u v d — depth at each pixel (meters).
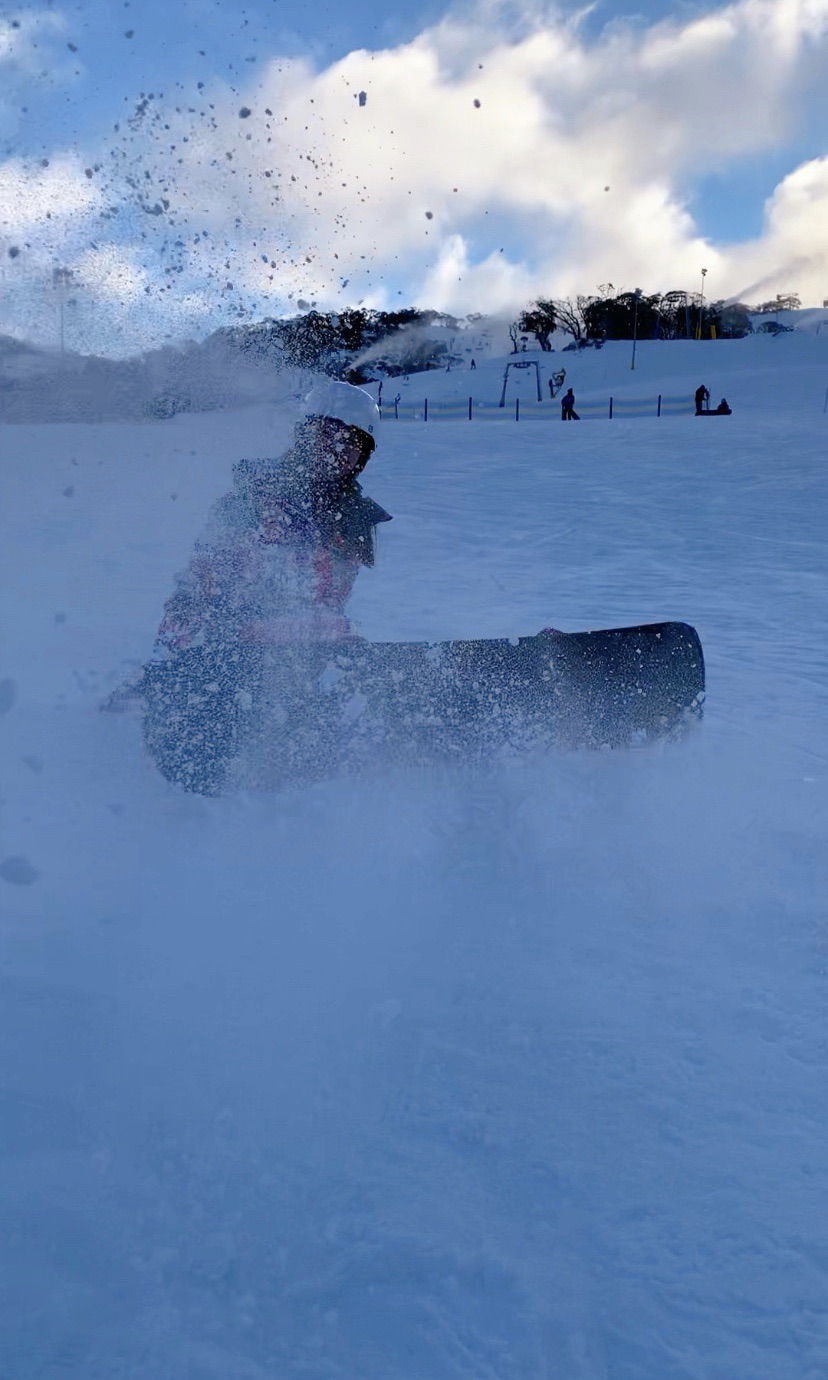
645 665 4.16
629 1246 1.63
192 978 2.38
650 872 3.10
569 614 7.91
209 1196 1.68
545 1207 1.70
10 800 3.46
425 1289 1.53
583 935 2.71
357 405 4.05
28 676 5.16
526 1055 2.13
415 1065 2.08
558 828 3.42
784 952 2.63
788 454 19.81
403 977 2.45
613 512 13.93
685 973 2.52
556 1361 1.42
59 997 2.25
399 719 3.82
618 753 4.18
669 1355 1.44
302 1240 1.61
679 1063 2.12
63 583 8.13
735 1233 1.66
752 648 6.88
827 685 5.85
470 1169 1.78
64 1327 1.42
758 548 11.48
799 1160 1.83
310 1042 2.14
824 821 3.56
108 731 4.24
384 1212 1.67
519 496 15.34
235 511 3.94
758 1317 1.51
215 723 3.62
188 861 3.07
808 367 74.44
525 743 4.00
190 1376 1.36
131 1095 1.92
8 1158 1.73
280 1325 1.46
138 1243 1.58
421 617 7.60
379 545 11.13
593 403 57.47
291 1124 1.88
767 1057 2.16
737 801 3.72
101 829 3.27
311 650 3.76
